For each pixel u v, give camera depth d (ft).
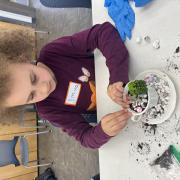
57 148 6.89
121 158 2.84
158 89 2.47
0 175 6.73
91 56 3.86
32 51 3.76
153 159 2.56
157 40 2.61
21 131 6.98
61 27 6.76
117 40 3.01
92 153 6.10
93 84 3.79
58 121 3.67
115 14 3.04
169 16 2.54
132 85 2.39
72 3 4.27
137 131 2.72
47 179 6.81
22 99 3.15
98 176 4.09
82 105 3.82
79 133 3.49
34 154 7.21
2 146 6.00
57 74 3.72
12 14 6.82
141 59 2.79
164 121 2.49
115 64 2.91
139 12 2.79
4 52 3.27
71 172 6.56
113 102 3.05
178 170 2.38
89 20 6.10
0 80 2.97
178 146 2.39
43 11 7.13
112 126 2.81
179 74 2.43
